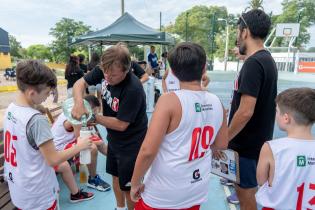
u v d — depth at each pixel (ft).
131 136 6.96
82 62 29.99
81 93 7.12
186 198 4.76
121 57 6.03
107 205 9.66
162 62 55.06
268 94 6.30
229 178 6.61
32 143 5.11
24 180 5.29
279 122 5.07
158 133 4.32
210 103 4.71
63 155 5.43
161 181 4.69
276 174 4.75
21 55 243.60
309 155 4.62
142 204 5.06
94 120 6.53
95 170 10.89
